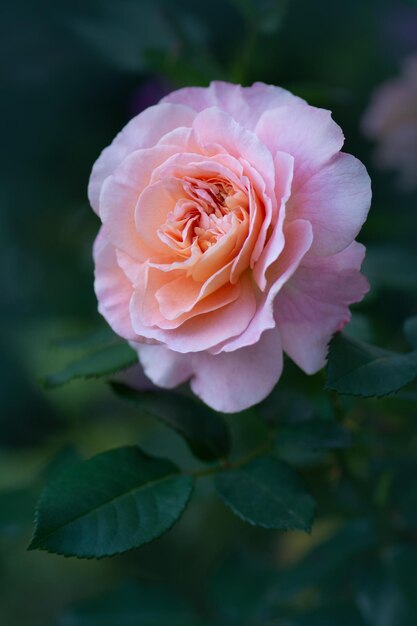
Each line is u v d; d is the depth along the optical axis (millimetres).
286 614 550
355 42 786
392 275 586
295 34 769
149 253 408
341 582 519
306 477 524
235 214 393
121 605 552
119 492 410
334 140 393
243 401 407
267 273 392
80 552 393
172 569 787
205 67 568
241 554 578
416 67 667
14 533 499
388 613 506
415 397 464
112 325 413
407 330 426
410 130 679
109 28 606
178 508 409
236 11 789
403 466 512
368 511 514
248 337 388
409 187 707
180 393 452
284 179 385
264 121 401
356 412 557
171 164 399
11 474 777
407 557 515
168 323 399
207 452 447
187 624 546
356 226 389
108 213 407
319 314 402
